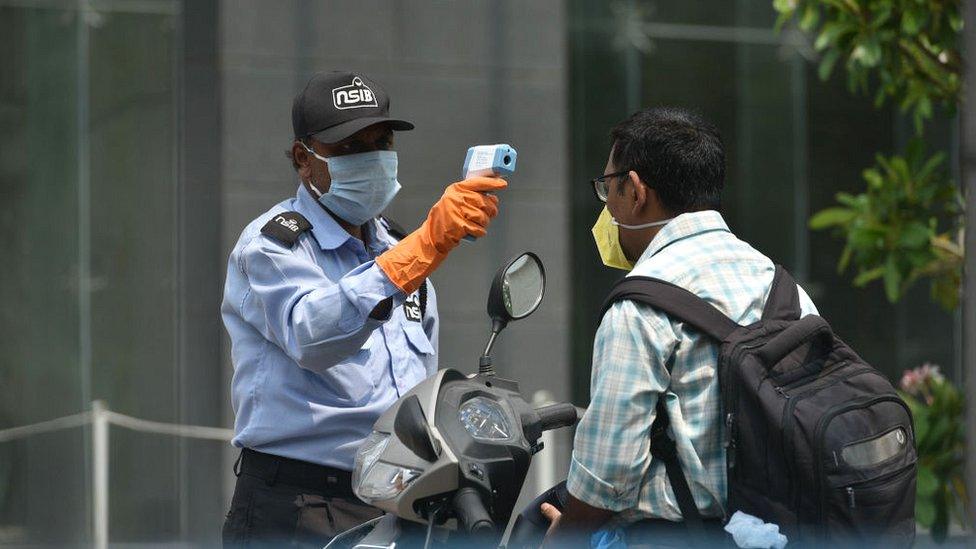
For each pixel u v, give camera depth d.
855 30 14.02
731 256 7.56
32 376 22.78
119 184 22.80
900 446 7.09
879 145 24.02
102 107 22.86
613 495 7.23
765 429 7.02
